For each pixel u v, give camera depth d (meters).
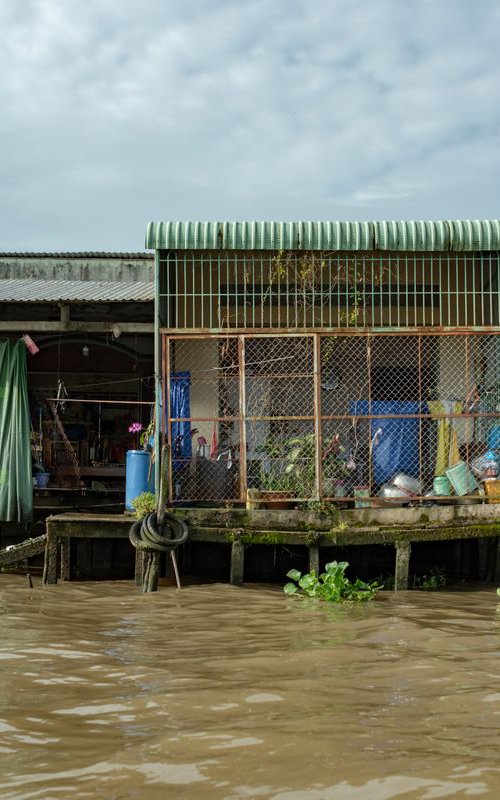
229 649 7.20
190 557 12.78
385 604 10.07
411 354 13.42
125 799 3.77
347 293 12.07
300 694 5.58
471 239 12.30
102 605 9.88
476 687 5.84
